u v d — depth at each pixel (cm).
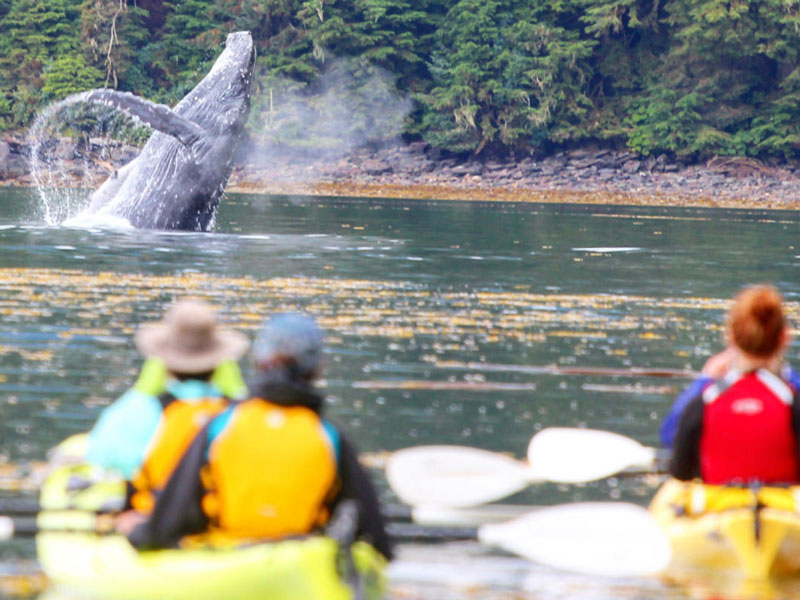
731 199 18712
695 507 2108
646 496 2472
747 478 2077
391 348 4047
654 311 5125
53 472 2192
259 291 5269
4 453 2628
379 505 1733
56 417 2966
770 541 2003
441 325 4562
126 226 8075
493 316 4834
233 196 15800
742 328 2070
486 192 19300
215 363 1834
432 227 10281
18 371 3462
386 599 1853
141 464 1834
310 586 1659
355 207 13875
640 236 9794
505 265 6881
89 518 1941
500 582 1948
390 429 2966
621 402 3347
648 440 2928
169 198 7969
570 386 3538
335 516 1723
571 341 4309
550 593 1908
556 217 12694
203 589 1667
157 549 1712
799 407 2056
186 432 1803
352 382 3494
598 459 2519
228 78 7838
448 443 2845
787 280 6488
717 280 6406
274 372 1711
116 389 3291
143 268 5931
